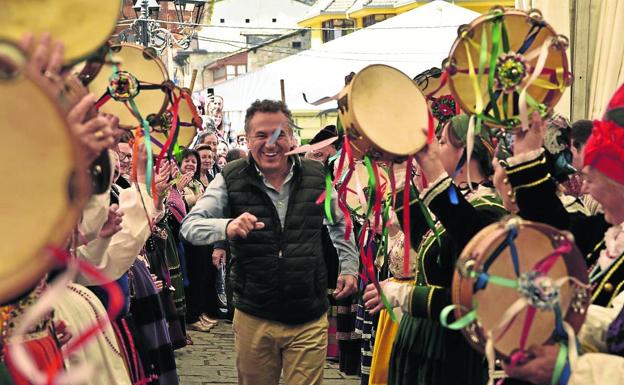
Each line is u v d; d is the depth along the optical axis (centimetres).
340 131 300
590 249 281
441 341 319
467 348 315
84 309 306
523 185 241
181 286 762
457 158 311
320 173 462
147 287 495
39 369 242
